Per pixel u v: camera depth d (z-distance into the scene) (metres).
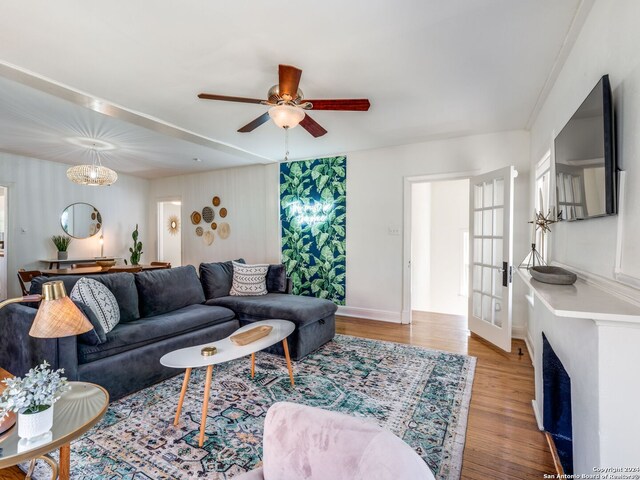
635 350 0.94
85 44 2.11
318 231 5.18
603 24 1.54
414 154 4.42
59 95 2.86
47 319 1.24
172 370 2.77
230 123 3.62
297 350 3.13
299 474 0.77
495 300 3.59
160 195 7.21
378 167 4.68
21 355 2.25
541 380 2.05
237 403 2.32
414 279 5.99
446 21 1.90
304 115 2.53
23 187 5.34
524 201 3.79
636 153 1.16
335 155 5.02
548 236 2.66
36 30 1.96
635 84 1.17
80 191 6.13
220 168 6.18
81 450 1.81
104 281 2.86
